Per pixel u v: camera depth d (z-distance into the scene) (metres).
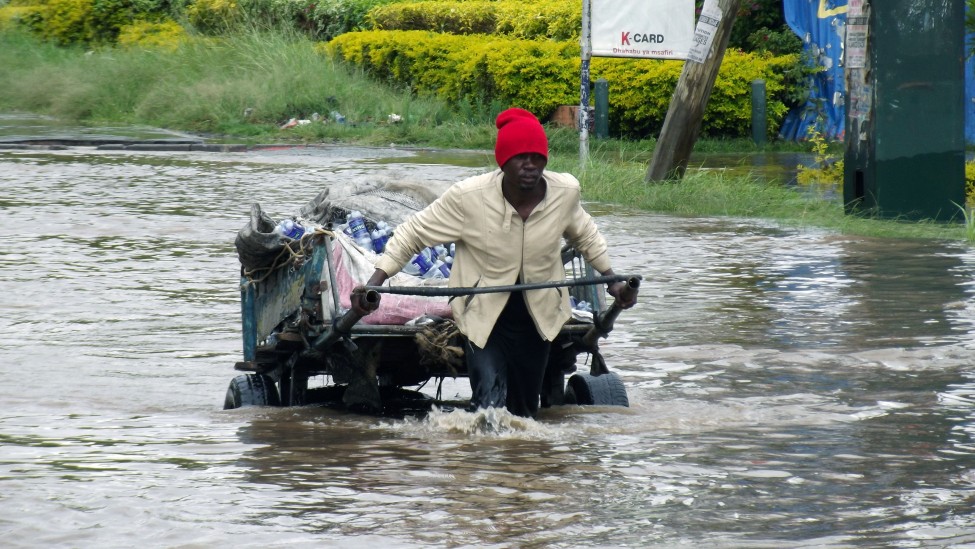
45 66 60.91
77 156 41.88
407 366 12.29
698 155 43.84
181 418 11.97
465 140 47.09
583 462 10.17
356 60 56.59
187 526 8.46
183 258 22.55
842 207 29.20
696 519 8.63
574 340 12.02
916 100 27.25
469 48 51.53
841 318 17.25
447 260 13.10
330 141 48.28
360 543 8.12
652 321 17.23
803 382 13.57
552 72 48.53
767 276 20.94
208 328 16.75
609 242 24.95
